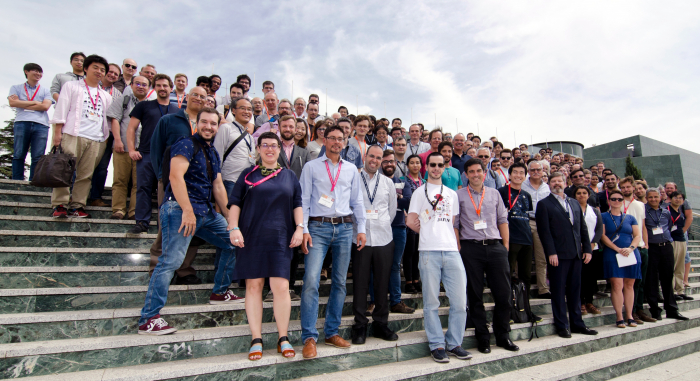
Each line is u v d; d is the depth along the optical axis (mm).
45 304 2832
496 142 8945
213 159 3295
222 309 3133
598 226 5055
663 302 5973
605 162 28625
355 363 3064
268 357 2699
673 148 31984
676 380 3936
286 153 4191
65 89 4117
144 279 3459
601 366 3855
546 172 7145
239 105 4086
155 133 3395
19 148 5203
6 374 2211
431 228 3578
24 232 3484
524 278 4691
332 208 3232
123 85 5871
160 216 2961
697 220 12688
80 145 4152
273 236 2848
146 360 2557
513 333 4082
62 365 2338
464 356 3330
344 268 3207
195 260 4012
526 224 4703
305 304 3029
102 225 4070
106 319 2748
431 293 3443
